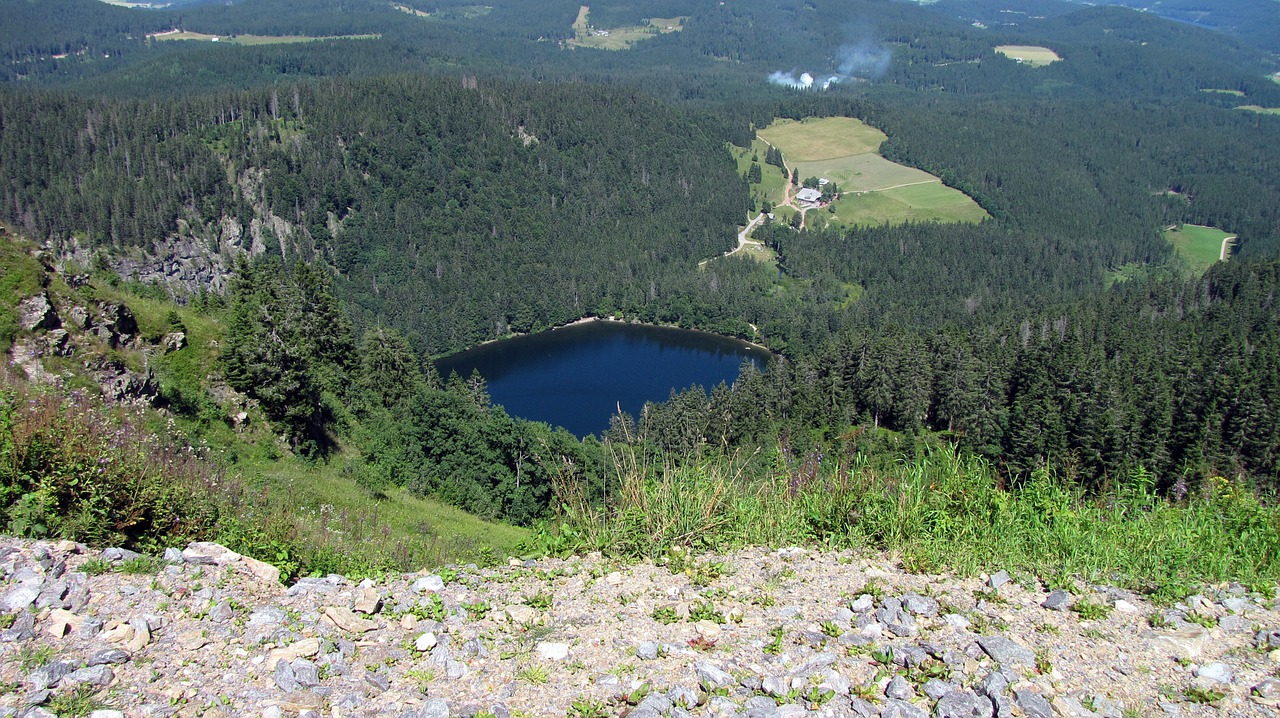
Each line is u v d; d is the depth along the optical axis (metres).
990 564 9.05
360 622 7.17
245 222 155.62
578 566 9.09
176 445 17.91
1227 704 6.12
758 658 6.77
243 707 5.75
